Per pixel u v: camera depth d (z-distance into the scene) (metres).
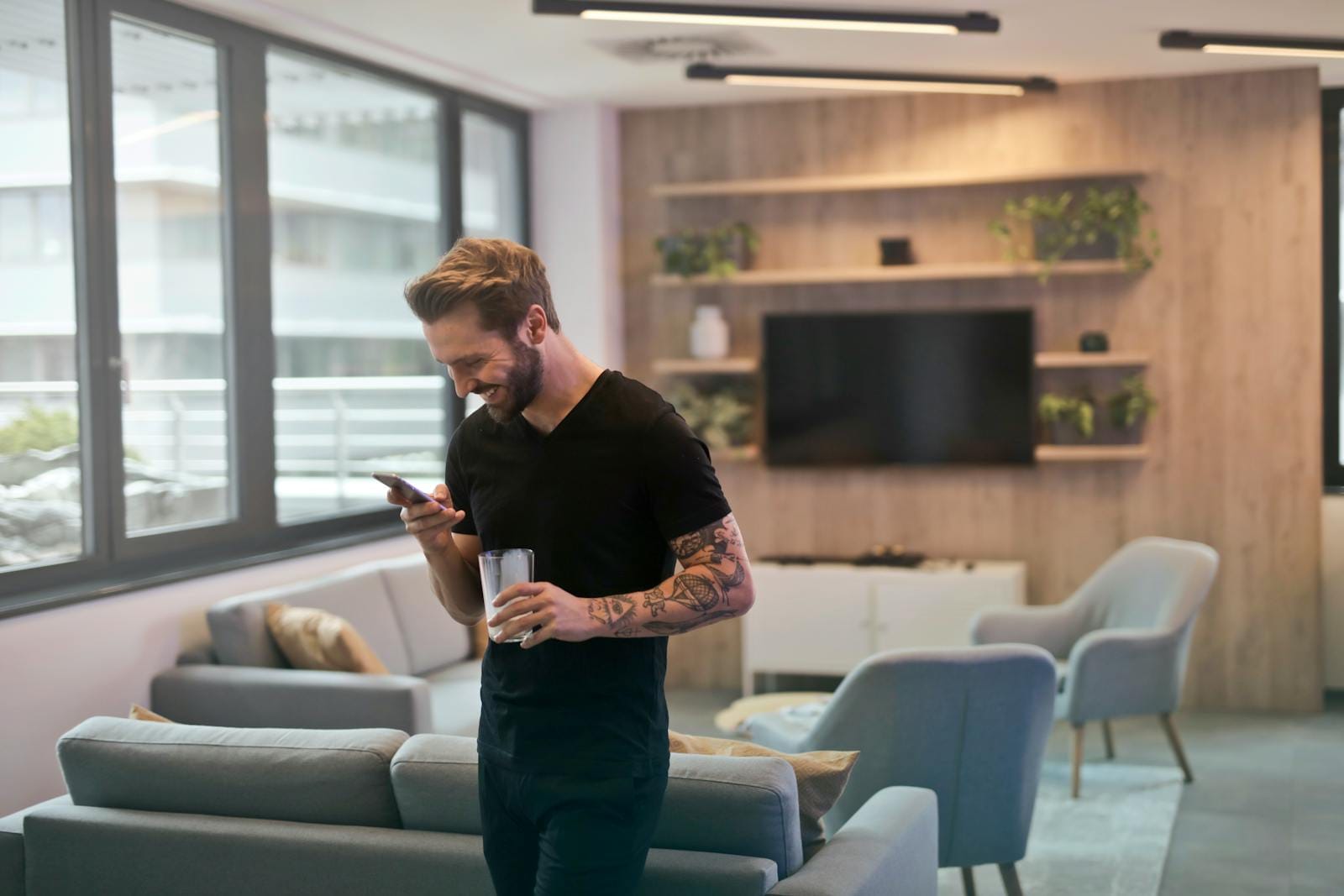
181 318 4.70
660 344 6.92
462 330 1.86
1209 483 6.25
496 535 2.01
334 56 5.41
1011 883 3.58
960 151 6.45
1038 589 6.52
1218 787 5.05
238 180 4.93
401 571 5.17
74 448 4.26
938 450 6.55
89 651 4.09
